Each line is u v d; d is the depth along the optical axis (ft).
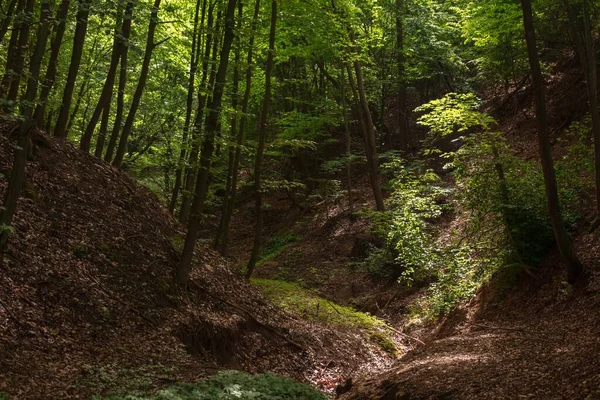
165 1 62.85
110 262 39.50
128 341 33.47
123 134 54.49
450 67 92.63
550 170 39.78
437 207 61.93
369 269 69.56
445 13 87.35
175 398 25.54
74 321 32.48
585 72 43.57
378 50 98.48
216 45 56.85
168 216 54.85
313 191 100.22
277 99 106.42
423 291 62.13
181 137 64.75
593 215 45.83
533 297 43.34
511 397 25.11
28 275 32.96
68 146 48.24
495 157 48.67
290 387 32.58
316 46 69.56
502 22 68.23
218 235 59.16
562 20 69.00
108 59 69.41
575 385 24.89
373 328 55.16
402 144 92.99
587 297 37.83
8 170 39.22
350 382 36.78
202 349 37.78
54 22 30.17
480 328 42.32
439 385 28.84
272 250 85.92
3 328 28.19
